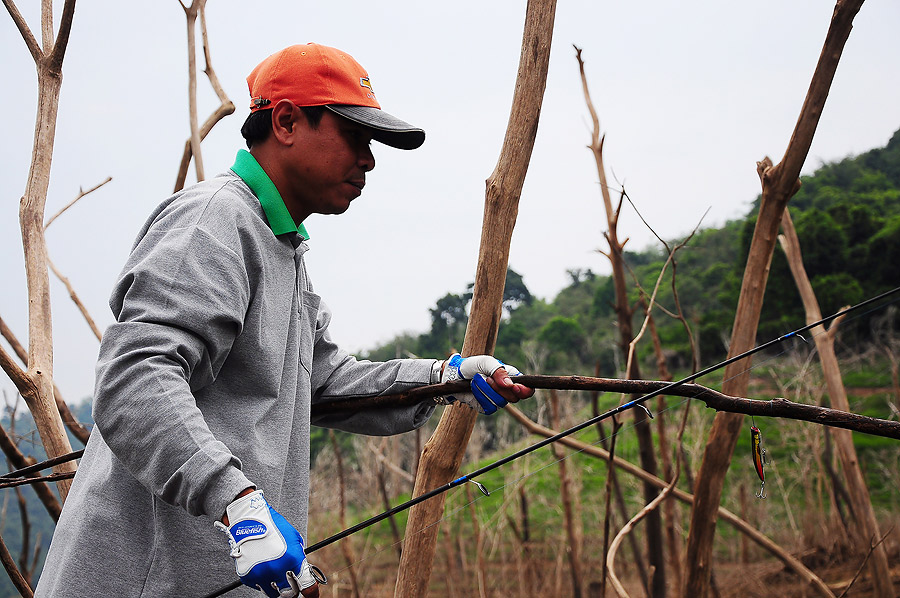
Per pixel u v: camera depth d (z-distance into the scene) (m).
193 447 1.33
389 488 10.95
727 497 10.13
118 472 1.51
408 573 2.43
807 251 19.45
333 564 9.61
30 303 2.57
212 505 1.33
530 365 27.14
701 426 7.36
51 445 2.48
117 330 1.40
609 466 3.37
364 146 1.74
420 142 1.76
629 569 8.43
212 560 1.50
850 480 5.94
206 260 1.48
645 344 22.94
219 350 1.49
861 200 27.38
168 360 1.39
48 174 2.68
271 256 1.64
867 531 5.82
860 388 14.15
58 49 2.64
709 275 25.27
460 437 2.42
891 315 14.12
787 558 4.43
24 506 3.66
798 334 1.78
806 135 3.15
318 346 2.03
